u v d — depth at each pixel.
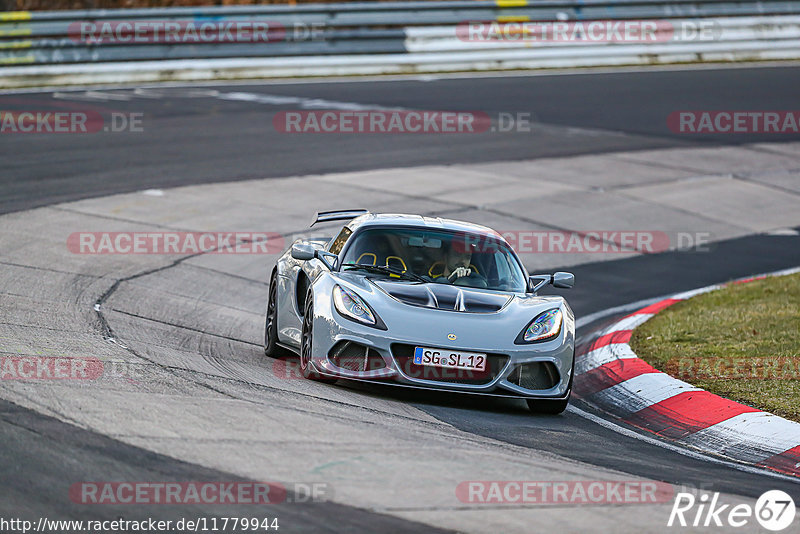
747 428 25.33
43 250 39.94
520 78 96.56
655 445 24.28
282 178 58.66
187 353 27.84
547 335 26.36
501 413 26.03
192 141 66.31
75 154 60.25
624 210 59.38
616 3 105.75
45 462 16.61
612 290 45.22
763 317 38.38
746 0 110.94
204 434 18.95
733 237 56.69
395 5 97.25
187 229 46.81
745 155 74.69
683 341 35.25
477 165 66.12
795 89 95.19
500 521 15.83
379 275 27.94
